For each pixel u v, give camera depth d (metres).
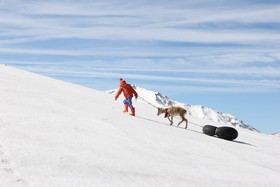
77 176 7.30
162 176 8.50
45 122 11.22
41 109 13.34
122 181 7.54
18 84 18.86
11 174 6.70
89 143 10.01
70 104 16.25
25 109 12.57
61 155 8.27
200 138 15.19
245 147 15.83
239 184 9.33
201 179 9.02
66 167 7.66
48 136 9.71
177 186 7.96
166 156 10.69
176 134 14.70
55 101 15.98
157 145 11.88
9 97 14.28
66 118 12.59
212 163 11.18
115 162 8.75
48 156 7.99
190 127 18.75
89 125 12.32
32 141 8.88
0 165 6.95
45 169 7.29
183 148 12.35
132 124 14.54
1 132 9.02
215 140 15.73
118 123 13.99
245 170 11.19
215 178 9.44
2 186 6.14
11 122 10.23
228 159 12.28
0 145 7.96
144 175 8.28
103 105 18.86
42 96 16.62
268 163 13.29
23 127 10.02
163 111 18.27
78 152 8.84
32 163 7.43
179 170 9.42
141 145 11.31
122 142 11.06
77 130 11.19
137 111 20.22
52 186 6.57
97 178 7.42
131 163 8.99
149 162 9.51
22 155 7.68
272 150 16.92
